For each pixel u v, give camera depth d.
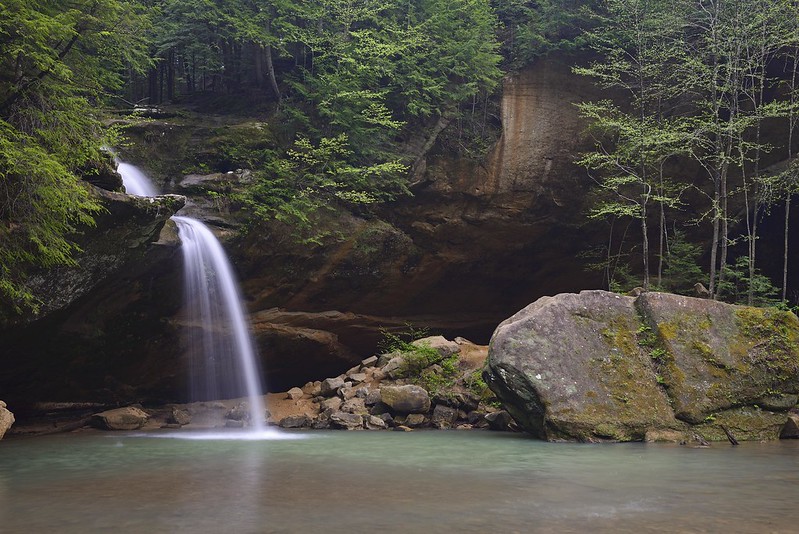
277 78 24.48
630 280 24.16
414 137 24.06
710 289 19.42
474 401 16.84
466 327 26.39
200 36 24.53
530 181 24.73
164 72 28.95
